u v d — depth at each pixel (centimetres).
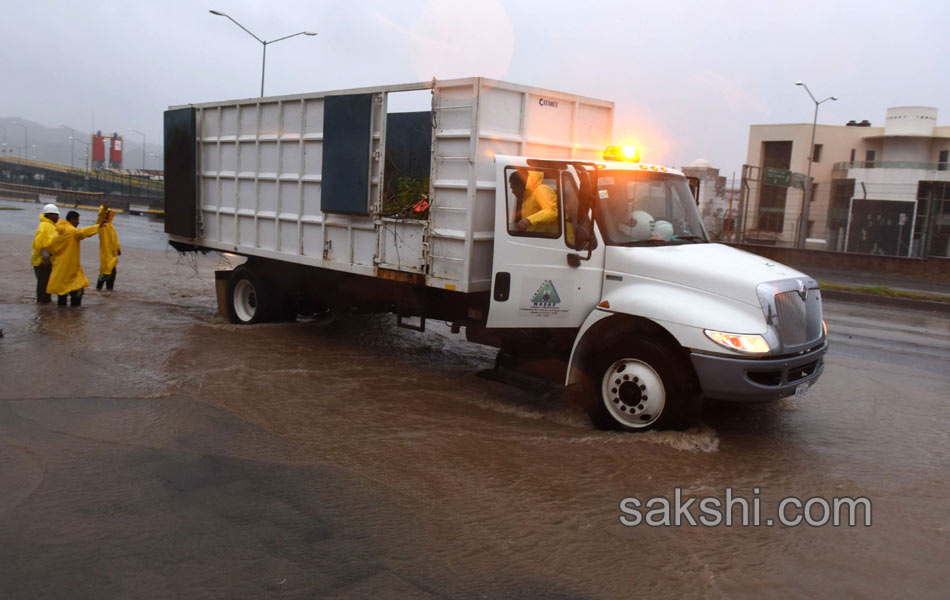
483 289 739
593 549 417
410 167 954
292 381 780
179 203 1177
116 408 655
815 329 640
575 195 671
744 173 3081
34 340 927
